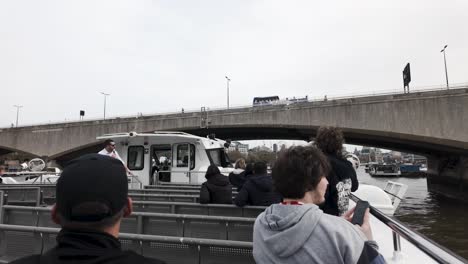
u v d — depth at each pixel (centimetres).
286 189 187
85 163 124
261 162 578
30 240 421
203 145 1241
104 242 114
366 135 3288
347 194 329
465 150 3062
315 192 193
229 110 3619
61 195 117
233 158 3023
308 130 3534
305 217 166
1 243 437
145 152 1270
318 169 187
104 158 131
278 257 166
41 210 518
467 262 185
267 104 3597
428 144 3159
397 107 2919
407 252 375
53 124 4297
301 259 159
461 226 2169
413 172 7894
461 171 3556
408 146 3816
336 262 155
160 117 3909
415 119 2856
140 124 3975
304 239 161
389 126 2938
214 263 349
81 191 115
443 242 1778
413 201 3484
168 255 370
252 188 560
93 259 107
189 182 1218
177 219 490
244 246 331
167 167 1267
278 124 3397
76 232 114
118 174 126
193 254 359
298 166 185
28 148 4378
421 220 2398
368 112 3017
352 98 3094
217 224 473
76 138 4184
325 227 163
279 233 167
